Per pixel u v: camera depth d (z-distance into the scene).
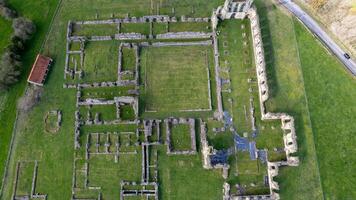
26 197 58.69
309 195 58.03
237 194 57.75
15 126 62.25
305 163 59.47
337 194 58.12
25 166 60.25
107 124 61.66
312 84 63.72
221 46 65.62
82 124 61.62
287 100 62.72
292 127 58.06
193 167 59.28
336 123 61.69
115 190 58.59
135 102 60.78
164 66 64.81
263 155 59.66
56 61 65.50
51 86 64.00
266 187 58.19
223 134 60.78
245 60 64.88
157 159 59.69
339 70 64.62
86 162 59.88
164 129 61.03
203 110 62.12
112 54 65.56
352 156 60.09
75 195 58.50
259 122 61.41
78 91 63.22
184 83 63.81
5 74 62.00
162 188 58.41
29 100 62.12
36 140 61.47
